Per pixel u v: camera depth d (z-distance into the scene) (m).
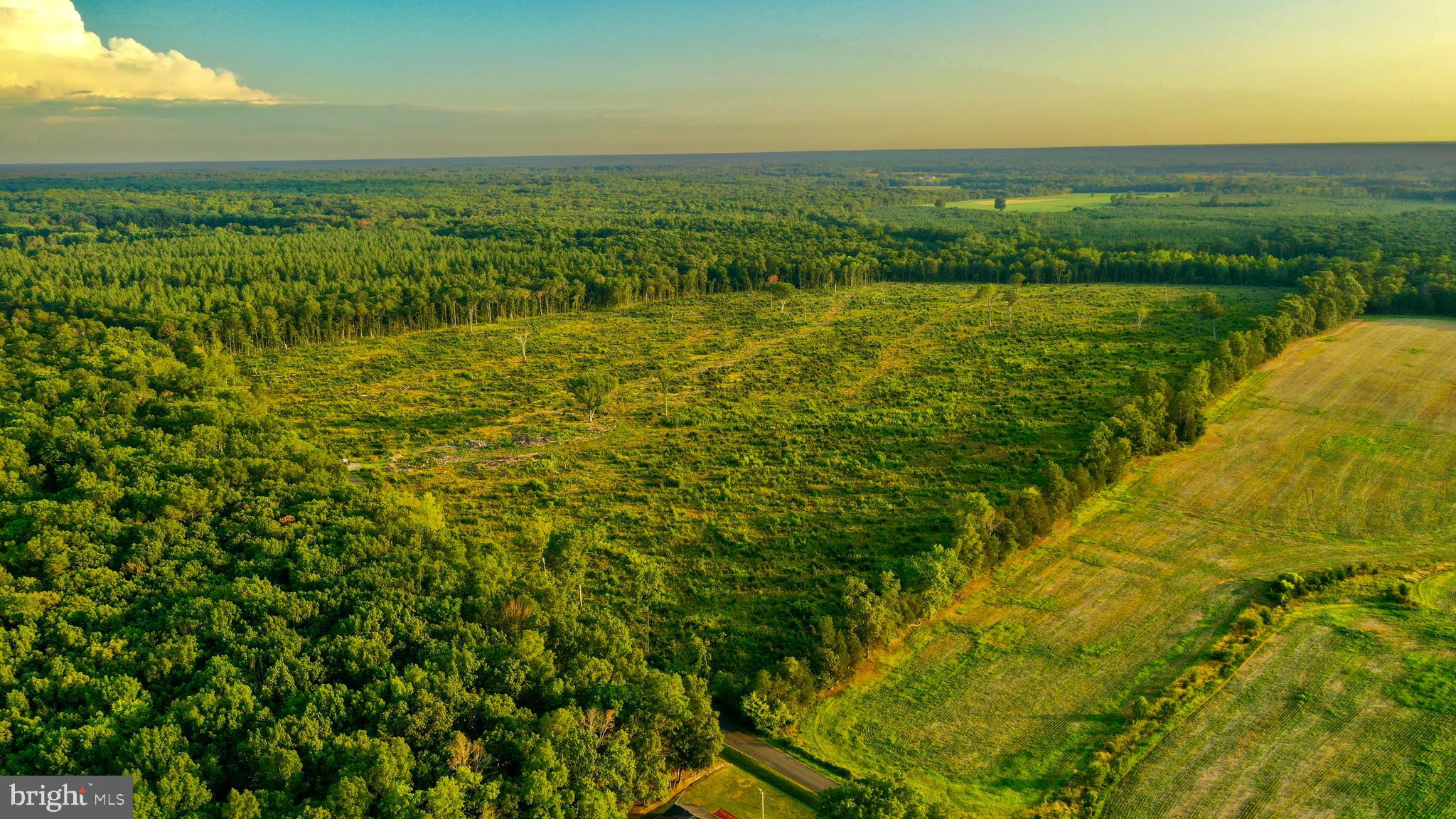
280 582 72.56
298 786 50.72
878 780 52.19
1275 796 56.66
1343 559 86.44
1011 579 85.19
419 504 91.69
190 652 59.97
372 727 55.50
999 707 66.94
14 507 82.31
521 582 74.12
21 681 56.84
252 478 93.50
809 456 120.12
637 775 56.91
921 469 113.94
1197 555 88.38
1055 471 95.25
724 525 99.56
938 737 64.06
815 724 66.06
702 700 61.22
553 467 118.44
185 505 82.94
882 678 71.12
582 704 60.41
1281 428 121.69
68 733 50.78
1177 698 65.94
